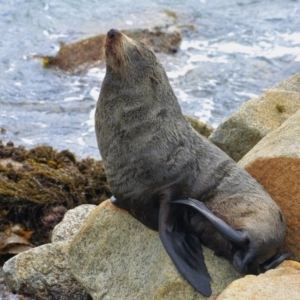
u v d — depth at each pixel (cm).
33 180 2106
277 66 3369
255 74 3284
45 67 3325
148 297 1463
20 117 2869
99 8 4081
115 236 1581
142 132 1499
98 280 1558
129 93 1512
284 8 4172
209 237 1498
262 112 1992
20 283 1664
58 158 2322
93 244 1595
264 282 1293
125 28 3784
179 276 1438
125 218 1592
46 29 3784
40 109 2955
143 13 4062
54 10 4003
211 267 1474
